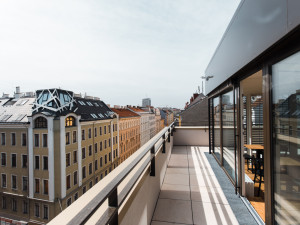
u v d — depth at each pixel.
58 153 20.30
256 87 3.75
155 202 2.45
